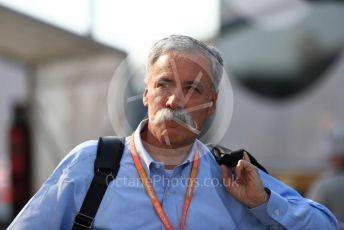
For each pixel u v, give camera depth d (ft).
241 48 20.61
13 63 28.35
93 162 8.04
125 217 7.72
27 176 30.01
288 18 20.42
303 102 20.24
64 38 23.85
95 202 7.72
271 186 8.75
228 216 8.14
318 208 8.60
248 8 20.40
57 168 8.15
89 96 25.70
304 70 20.25
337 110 19.66
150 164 8.05
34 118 28.37
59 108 27.20
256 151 20.54
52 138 27.76
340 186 16.33
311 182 19.75
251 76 20.67
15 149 29.99
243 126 20.53
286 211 8.10
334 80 19.84
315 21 20.15
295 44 20.38
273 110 20.54
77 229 7.61
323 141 19.57
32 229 7.69
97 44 23.76
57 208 7.82
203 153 8.51
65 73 26.73
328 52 19.92
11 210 30.78
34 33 23.75
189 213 8.00
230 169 8.53
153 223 7.78
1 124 34.78
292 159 20.20
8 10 21.27
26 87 28.50
